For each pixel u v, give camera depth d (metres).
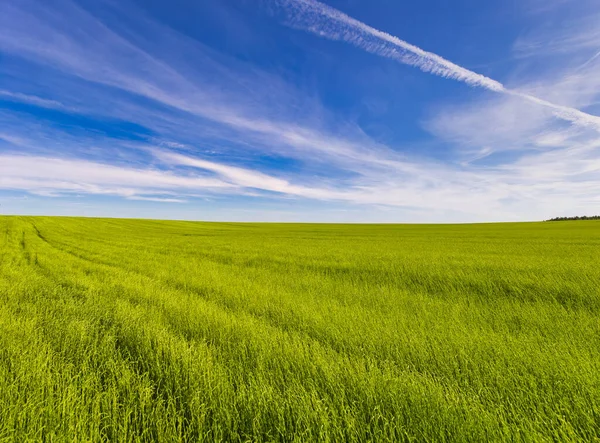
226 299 7.07
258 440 2.29
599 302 6.56
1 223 42.78
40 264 12.79
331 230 59.03
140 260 14.55
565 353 3.73
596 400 2.71
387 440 2.25
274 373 3.22
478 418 2.42
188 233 45.31
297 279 9.71
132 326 4.74
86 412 2.44
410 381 3.00
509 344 4.07
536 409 2.65
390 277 10.10
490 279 9.03
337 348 4.16
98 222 59.78
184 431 2.39
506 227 64.62
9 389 2.70
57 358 3.58
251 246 23.20
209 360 3.41
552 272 9.80
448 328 4.90
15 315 5.39
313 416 2.42
